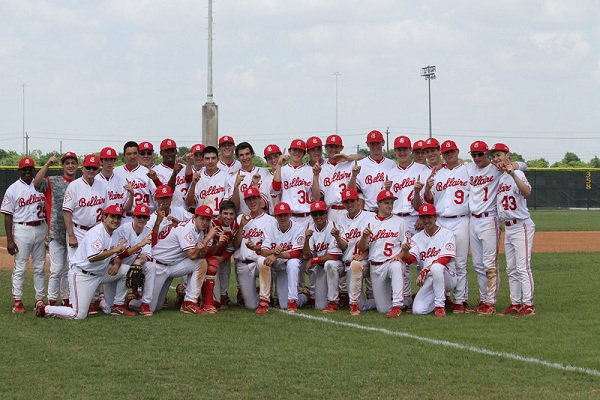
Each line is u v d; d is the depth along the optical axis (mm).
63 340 8758
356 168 11250
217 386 6801
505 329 9453
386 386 6789
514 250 10680
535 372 7246
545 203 48469
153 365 7543
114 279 10539
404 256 10805
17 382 6910
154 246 10797
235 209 11328
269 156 12117
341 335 9094
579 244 23531
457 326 9695
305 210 11812
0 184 38500
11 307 11273
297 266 11094
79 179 10891
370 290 11477
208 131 25672
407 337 8938
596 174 48500
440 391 6633
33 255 10992
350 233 11023
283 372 7266
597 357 7852
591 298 12148
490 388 6715
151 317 10484
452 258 10695
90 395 6520
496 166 10359
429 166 11703
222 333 9227
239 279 11383
